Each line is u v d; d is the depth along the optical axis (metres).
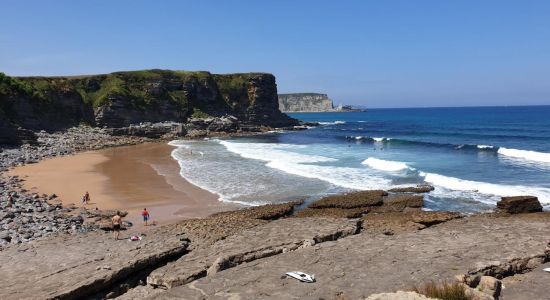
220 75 134.50
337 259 18.00
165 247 20.42
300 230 23.00
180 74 123.00
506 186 37.06
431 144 73.62
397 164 49.50
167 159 59.94
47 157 60.72
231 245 20.64
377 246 19.73
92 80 107.88
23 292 15.85
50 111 90.44
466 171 45.38
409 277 15.59
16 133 67.44
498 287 13.84
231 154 64.81
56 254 20.08
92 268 18.06
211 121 112.31
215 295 14.67
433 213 28.09
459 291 12.72
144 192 38.22
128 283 18.14
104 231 26.00
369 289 14.71
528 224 23.44
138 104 107.44
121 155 65.31
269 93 134.25
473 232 21.88
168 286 16.88
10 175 44.97
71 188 39.53
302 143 83.75
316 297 14.23
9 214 27.83
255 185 40.78
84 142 79.12
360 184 40.22
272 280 15.85
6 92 80.56
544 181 39.03
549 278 15.67
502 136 85.75
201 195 36.97
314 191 37.97
